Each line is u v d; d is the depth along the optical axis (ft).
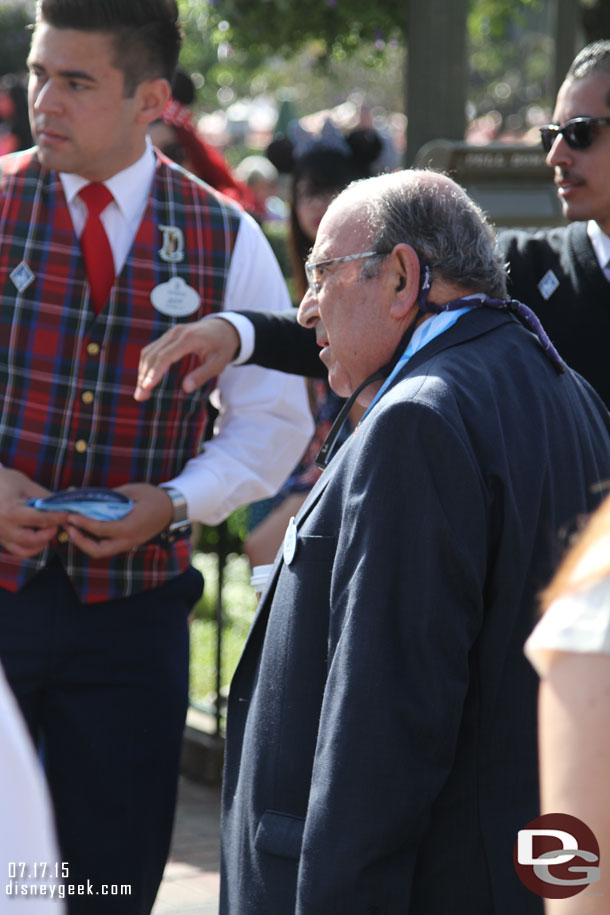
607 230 16.11
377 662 10.09
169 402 16.97
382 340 11.68
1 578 16.28
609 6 41.78
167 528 16.87
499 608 10.62
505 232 17.25
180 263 17.06
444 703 10.11
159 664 16.98
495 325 11.75
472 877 10.61
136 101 16.07
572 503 11.18
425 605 10.14
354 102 110.52
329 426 21.98
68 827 16.61
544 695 7.28
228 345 16.16
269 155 27.71
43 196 16.66
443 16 32.12
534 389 11.35
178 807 26.37
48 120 15.66
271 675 11.48
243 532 27.63
